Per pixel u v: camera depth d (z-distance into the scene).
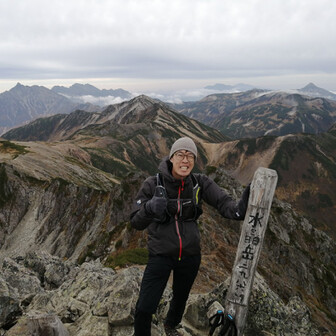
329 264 45.97
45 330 5.58
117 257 21.52
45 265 18.48
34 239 73.69
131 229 34.16
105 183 159.38
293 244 42.56
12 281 12.93
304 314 9.80
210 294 8.28
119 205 47.47
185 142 4.38
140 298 4.55
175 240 4.42
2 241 81.75
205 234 26.66
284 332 7.92
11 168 108.31
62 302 8.30
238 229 33.31
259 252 4.50
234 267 4.63
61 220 67.69
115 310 6.44
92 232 54.25
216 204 4.74
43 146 178.62
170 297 7.84
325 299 36.66
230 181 44.19
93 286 8.68
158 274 4.50
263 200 4.41
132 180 50.16
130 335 6.04
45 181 109.62
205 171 45.97
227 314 4.71
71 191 80.06
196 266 4.75
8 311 6.65
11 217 90.38
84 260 38.16
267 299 8.34
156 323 6.49
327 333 22.95
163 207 4.21
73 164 159.38
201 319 7.44
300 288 35.09
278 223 45.44
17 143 174.62
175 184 4.47
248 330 7.82
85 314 7.05
